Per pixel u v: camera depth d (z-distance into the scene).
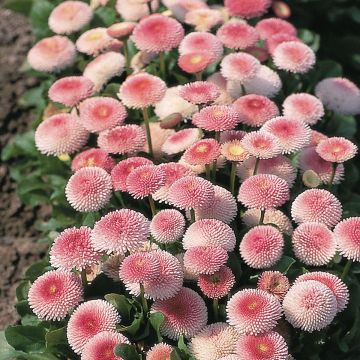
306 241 0.47
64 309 0.44
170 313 0.44
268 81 0.61
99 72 0.63
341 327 0.49
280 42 0.65
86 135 0.58
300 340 0.46
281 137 0.52
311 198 0.49
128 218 0.44
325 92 0.63
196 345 0.43
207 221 0.47
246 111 0.56
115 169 0.52
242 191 0.48
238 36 0.62
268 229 0.47
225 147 0.51
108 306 0.44
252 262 0.46
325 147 0.52
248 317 0.41
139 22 0.64
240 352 0.41
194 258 0.44
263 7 0.66
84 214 0.57
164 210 0.48
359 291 0.49
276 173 0.53
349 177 0.61
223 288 0.44
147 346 0.45
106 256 0.49
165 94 0.58
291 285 0.46
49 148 0.57
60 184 0.63
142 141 0.55
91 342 0.42
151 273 0.42
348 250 0.46
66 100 0.59
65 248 0.45
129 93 0.55
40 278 0.46
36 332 0.49
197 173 0.53
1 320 0.64
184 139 0.55
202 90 0.55
